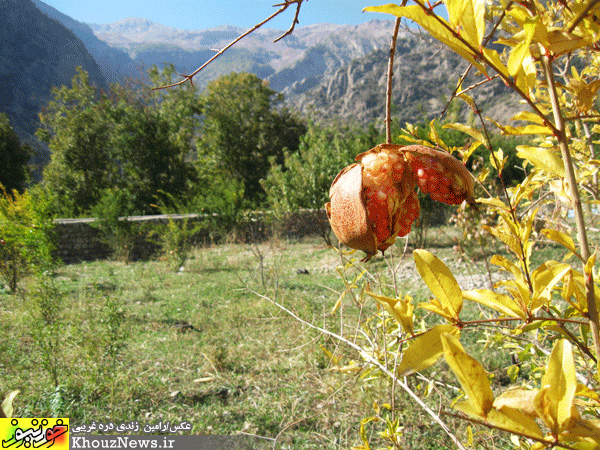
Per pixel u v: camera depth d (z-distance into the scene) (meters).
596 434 0.57
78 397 4.03
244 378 4.29
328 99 108.06
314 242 12.34
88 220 13.15
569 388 0.56
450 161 0.70
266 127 27.28
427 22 0.53
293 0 1.01
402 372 0.64
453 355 0.55
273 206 13.45
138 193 19.48
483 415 0.56
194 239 13.38
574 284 0.73
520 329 0.76
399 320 0.68
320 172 12.76
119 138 19.19
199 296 7.32
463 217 6.79
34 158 35.56
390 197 0.68
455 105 15.62
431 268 0.69
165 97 23.17
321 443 3.21
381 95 93.19
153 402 3.93
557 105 0.63
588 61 1.45
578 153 1.60
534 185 1.12
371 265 7.91
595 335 0.64
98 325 5.41
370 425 3.33
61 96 22.42
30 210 8.35
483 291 0.77
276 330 5.34
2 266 7.88
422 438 2.98
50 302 5.03
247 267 9.30
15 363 4.62
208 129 26.05
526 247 0.83
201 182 21.20
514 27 0.90
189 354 4.86
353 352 3.62
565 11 0.71
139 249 12.69
